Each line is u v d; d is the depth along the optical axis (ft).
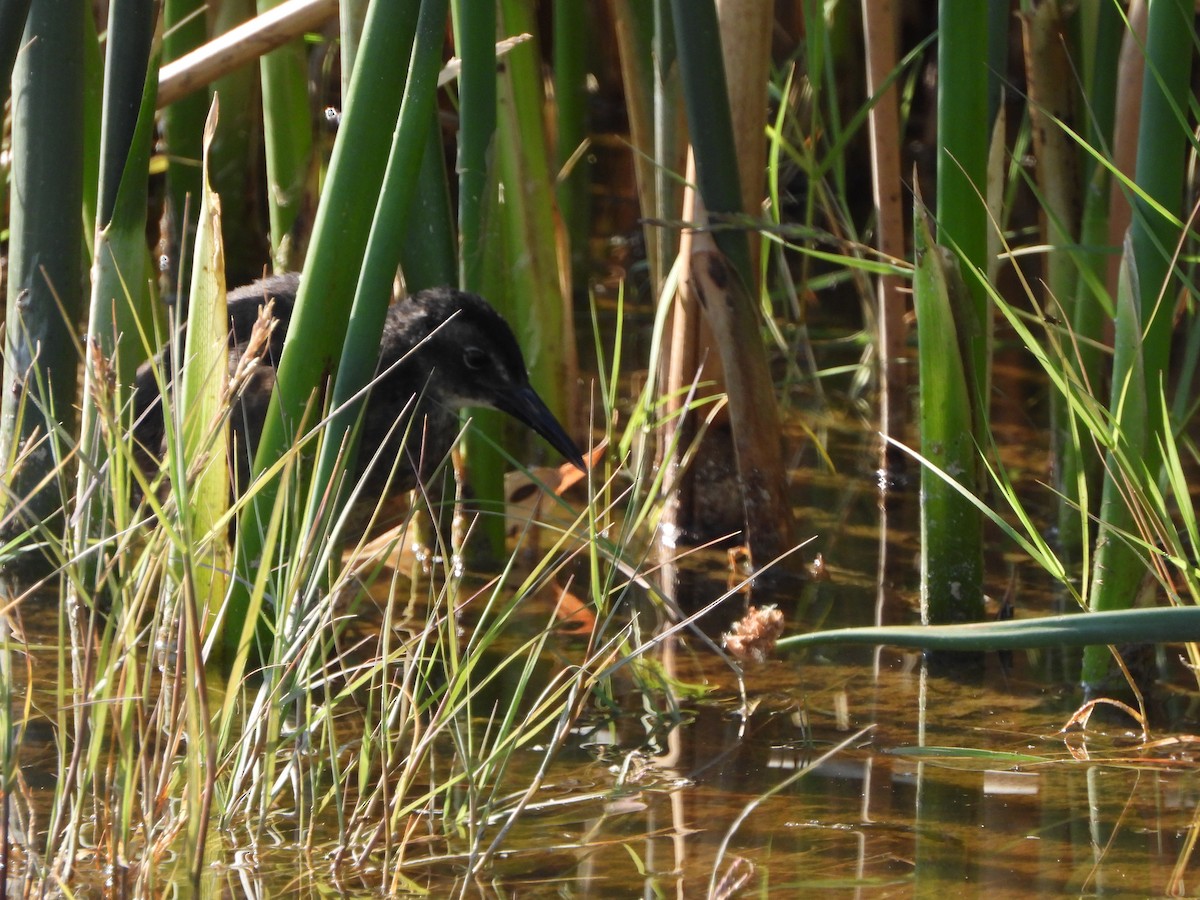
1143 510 20.95
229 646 21.12
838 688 22.00
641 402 25.53
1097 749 19.90
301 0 26.50
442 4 20.06
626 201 44.16
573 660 22.57
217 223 19.19
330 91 34.76
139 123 21.65
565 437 27.30
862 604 25.13
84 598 16.14
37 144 22.77
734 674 22.45
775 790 17.85
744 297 25.36
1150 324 20.86
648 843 16.99
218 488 19.44
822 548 27.37
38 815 16.85
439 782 18.51
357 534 27.86
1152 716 21.01
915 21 43.24
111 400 19.01
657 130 26.76
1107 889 16.01
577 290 38.63
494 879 16.05
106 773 16.30
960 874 16.35
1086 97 25.50
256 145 36.63
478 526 26.81
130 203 22.11
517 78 27.55
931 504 23.62
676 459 27.43
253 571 21.01
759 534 26.18
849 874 16.31
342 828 16.31
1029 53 28.22
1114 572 20.71
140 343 22.75
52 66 22.52
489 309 27.02
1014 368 35.68
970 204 23.52
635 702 21.34
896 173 28.89
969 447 23.39
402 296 30.76
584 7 35.01
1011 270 38.83
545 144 28.30
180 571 17.72
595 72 45.93
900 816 17.80
